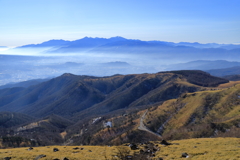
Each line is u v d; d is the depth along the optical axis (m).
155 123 181.62
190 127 152.75
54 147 67.56
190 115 173.88
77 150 60.69
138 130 168.00
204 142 64.00
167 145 61.84
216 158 43.72
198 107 181.50
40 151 59.00
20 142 169.75
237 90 180.88
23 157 50.22
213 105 178.12
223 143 60.28
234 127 124.00
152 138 153.12
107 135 188.25
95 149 61.84
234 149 50.62
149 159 49.19
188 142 66.31
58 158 49.56
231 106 162.62
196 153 49.28
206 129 133.75
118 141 154.62
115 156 52.16
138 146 63.34
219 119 152.38
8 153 55.06
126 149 59.72
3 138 167.38
